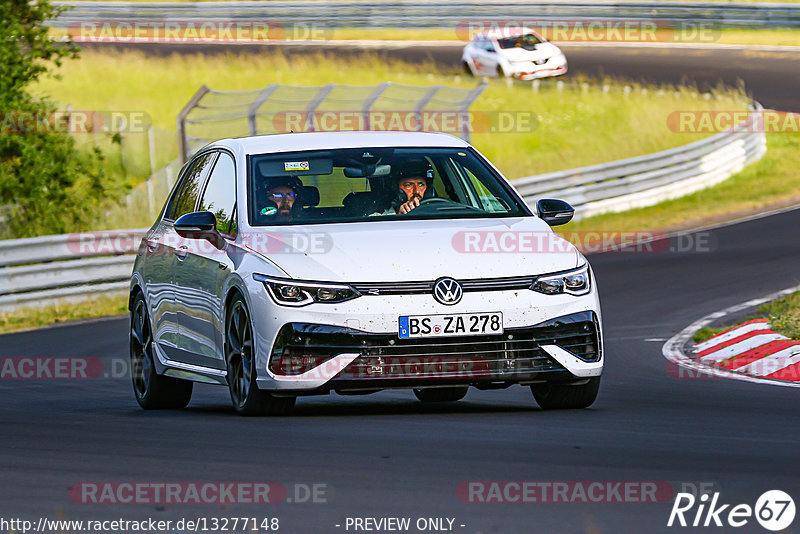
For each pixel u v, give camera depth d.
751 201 88.88
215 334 27.86
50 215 80.00
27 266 61.09
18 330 53.47
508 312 25.23
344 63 127.94
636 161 90.38
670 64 132.75
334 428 24.19
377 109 94.75
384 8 149.25
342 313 24.89
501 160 105.19
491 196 28.69
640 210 88.75
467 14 147.00
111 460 21.48
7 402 33.22
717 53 138.88
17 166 80.31
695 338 42.38
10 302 58.78
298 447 22.03
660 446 21.78
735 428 24.11
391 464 20.19
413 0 148.00
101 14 150.75
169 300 30.66
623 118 114.19
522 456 20.77
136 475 19.88
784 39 143.25
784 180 96.50
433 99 94.88
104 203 85.81
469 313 25.06
